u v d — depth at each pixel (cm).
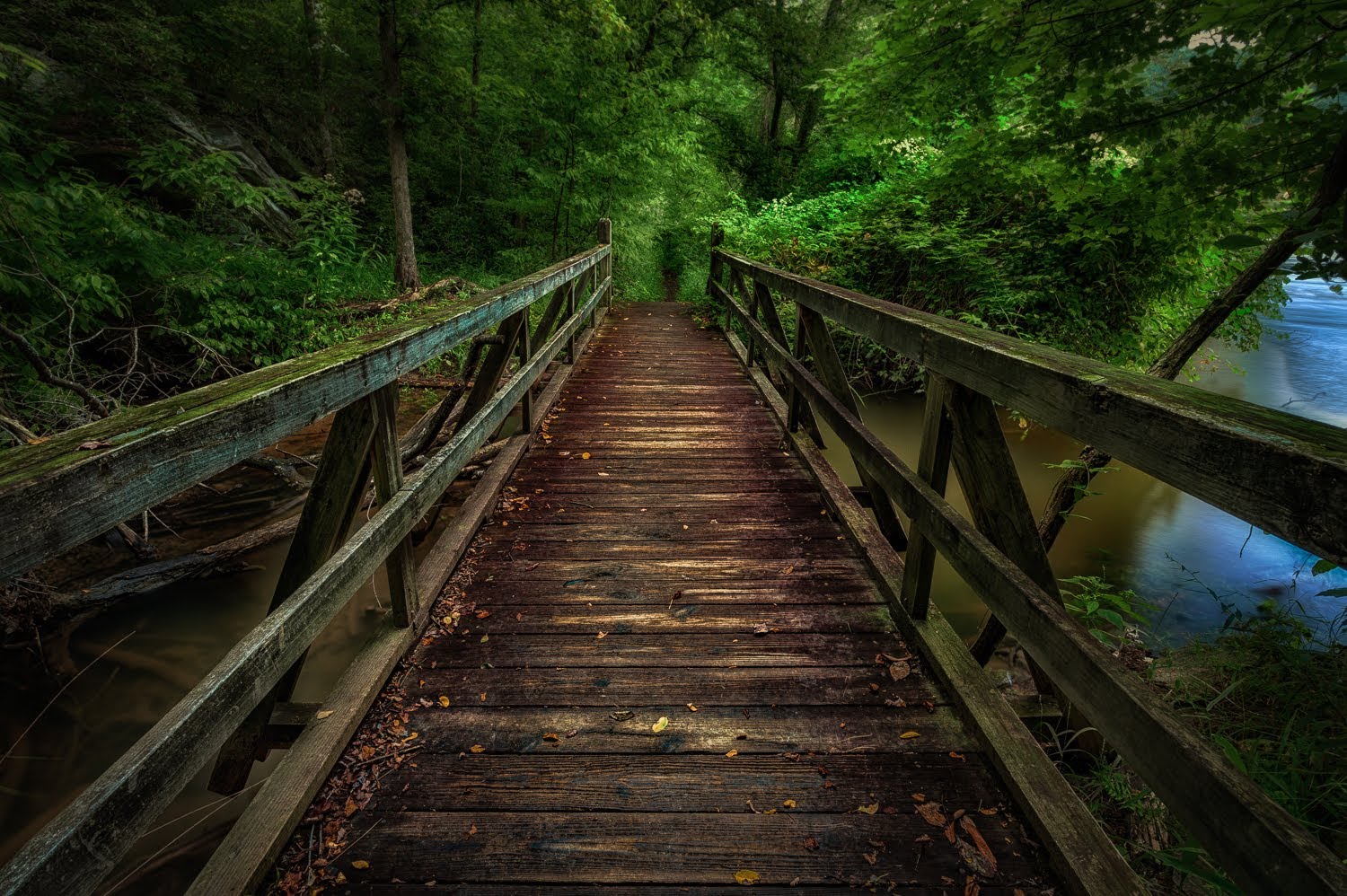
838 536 313
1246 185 287
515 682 209
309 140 1323
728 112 1833
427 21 946
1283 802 191
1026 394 146
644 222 1321
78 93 696
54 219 517
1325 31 238
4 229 480
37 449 86
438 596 257
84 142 731
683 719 193
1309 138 261
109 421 100
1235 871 87
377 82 1275
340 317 825
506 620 243
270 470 552
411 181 1324
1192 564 507
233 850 138
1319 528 74
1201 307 676
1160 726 102
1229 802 88
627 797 165
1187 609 439
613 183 1156
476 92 1073
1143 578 483
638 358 716
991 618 254
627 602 255
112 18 682
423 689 205
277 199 966
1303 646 291
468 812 160
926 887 143
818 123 1725
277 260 805
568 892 141
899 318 226
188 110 904
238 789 179
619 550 298
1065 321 708
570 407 534
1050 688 225
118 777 86
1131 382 118
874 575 273
